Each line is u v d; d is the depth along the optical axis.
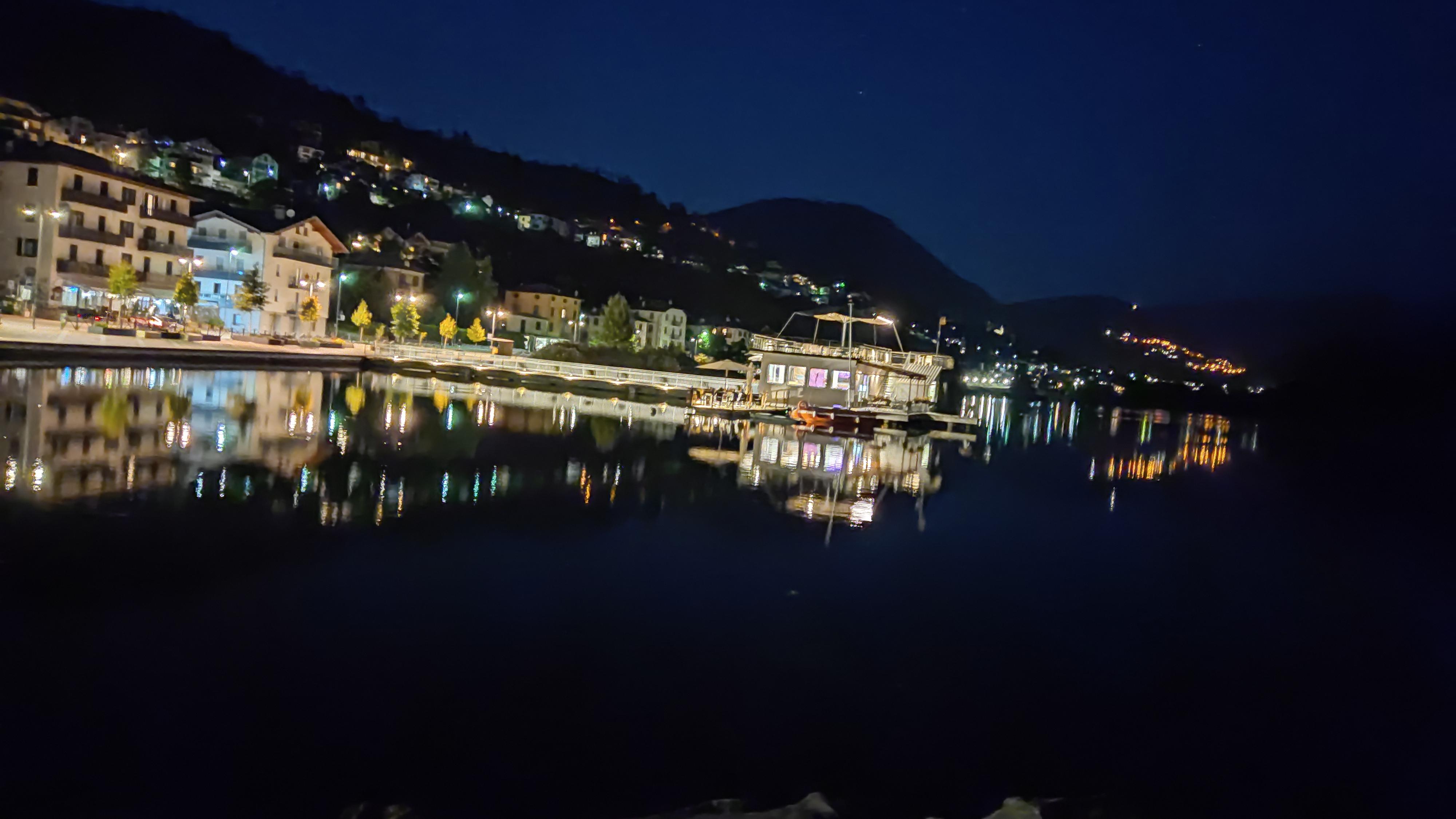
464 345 98.62
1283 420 148.88
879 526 24.33
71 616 11.83
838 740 10.30
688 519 22.62
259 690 10.26
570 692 11.00
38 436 23.92
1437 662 15.98
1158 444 74.12
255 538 16.59
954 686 12.37
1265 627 17.56
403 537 17.91
